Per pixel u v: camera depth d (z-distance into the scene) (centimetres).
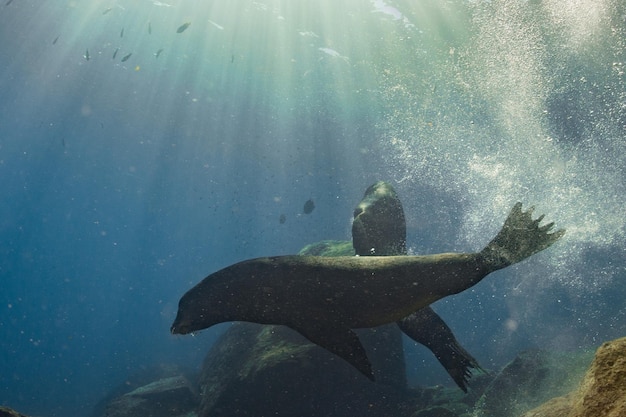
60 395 2931
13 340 7044
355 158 4131
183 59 2897
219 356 1047
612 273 1986
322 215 6481
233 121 3928
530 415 391
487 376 921
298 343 903
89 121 4525
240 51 2662
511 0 1541
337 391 842
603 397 203
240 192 6894
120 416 1049
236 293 444
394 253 604
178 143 4916
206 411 859
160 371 1838
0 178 7231
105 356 4284
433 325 532
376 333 898
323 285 431
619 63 1547
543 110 1703
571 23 1472
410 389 939
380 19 2092
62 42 2914
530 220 390
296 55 2612
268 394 832
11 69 3481
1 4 2520
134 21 2542
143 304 8975
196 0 2261
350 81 2777
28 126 4938
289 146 4378
